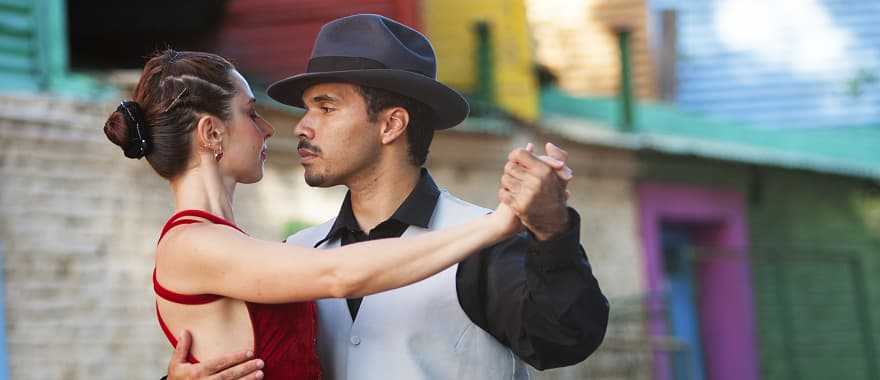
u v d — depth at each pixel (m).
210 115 3.19
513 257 3.28
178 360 3.07
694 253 10.78
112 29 9.12
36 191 6.90
